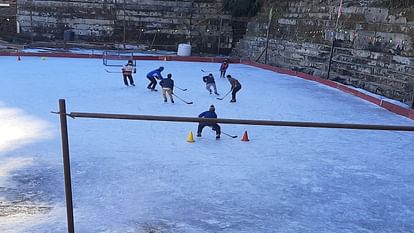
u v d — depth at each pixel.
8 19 27.14
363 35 18.03
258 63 24.88
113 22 27.81
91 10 27.56
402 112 13.41
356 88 17.44
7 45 25.73
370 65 17.44
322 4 21.59
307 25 22.48
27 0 27.02
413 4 16.06
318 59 20.98
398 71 15.81
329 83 18.58
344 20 19.53
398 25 16.23
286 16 24.66
